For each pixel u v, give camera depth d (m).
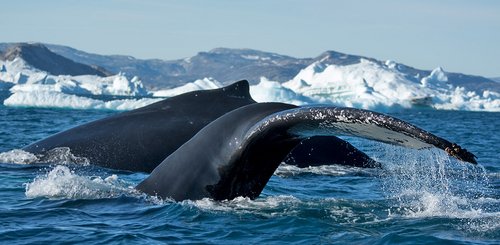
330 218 22.12
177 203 22.69
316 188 29.97
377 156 41.28
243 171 21.67
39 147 35.38
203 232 20.70
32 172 32.25
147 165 33.72
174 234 20.53
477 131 93.81
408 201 25.19
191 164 22.77
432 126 109.38
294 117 19.70
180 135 34.66
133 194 24.27
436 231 20.59
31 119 86.44
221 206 22.23
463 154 17.11
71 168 33.34
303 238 20.09
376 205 24.22
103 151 34.41
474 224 21.45
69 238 20.52
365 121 18.38
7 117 89.44
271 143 20.83
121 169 33.66
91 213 23.11
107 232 20.95
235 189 22.11
